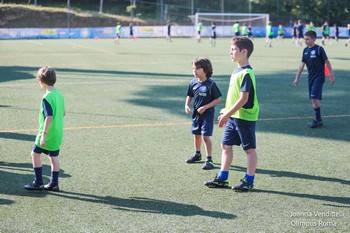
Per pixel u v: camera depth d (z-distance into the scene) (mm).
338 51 32125
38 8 53188
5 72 18266
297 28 38906
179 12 57281
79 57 25578
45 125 5461
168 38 45531
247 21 55438
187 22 56531
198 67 6715
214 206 5273
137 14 57688
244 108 5637
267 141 8258
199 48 33719
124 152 7449
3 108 11023
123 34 50812
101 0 56562
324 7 60344
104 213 5055
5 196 5539
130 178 6207
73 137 8344
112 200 5438
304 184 6051
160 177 6277
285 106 11672
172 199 5480
